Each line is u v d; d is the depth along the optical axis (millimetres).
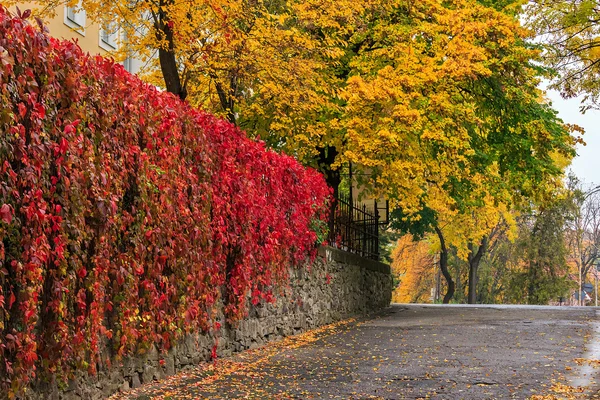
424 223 41812
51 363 6312
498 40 19281
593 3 15695
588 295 87375
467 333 14328
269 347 12234
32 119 5742
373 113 17891
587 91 16938
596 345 12086
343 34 18625
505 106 21875
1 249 5379
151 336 8414
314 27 16906
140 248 7875
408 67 18234
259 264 12234
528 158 23359
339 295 18547
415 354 11047
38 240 5789
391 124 17812
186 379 8859
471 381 8531
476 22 18984
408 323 17344
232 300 11117
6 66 5352
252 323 12117
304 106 15922
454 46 18516
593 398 7438
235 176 10859
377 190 21719
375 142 17562
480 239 50125
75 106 6438
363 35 19156
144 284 8188
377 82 17344
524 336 13602
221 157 10344
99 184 6949
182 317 9180
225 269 10789
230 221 10820
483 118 22188
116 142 7316
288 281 14055
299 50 15375
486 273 62250
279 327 13562
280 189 13117
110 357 7625
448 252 62188
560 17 16281
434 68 18531
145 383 8398
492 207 42625
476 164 23156
